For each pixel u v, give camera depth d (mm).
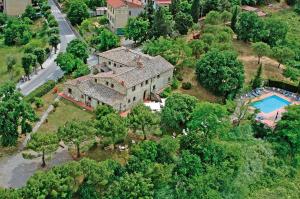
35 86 140000
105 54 143125
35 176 88000
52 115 120000
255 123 123562
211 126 112062
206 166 104062
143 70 130000
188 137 107875
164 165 97812
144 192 90938
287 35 180625
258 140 119375
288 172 114188
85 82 127500
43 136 97750
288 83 146750
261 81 144875
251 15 167875
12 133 103625
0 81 144250
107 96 123250
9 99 106312
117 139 105062
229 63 133625
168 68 136125
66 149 106438
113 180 93438
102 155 104500
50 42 166625
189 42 158375
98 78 126875
